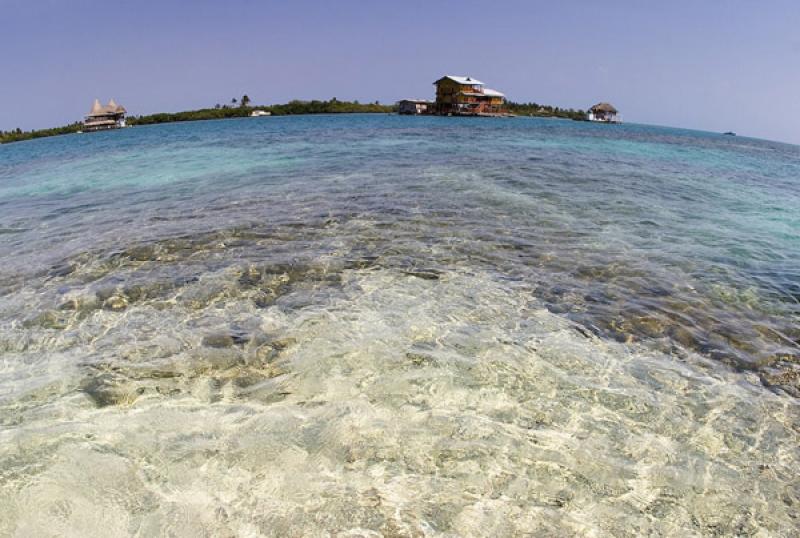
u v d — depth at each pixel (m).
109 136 50.56
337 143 25.02
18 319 4.80
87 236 7.78
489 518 2.52
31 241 7.64
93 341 4.35
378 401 3.47
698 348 4.46
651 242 7.61
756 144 62.69
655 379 3.92
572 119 105.19
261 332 4.48
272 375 3.79
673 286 5.86
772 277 6.28
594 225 8.45
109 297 5.31
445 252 6.73
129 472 2.74
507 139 29.30
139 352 4.14
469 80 77.00
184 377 3.76
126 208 9.95
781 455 3.13
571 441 3.14
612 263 6.54
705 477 2.90
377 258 6.45
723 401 3.68
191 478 2.71
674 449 3.13
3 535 2.33
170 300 5.22
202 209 9.48
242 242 7.19
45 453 2.88
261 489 2.65
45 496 2.55
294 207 9.39
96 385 3.65
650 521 2.58
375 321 4.69
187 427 3.15
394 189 11.17
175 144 28.61
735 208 10.84
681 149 31.03
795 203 12.14
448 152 20.19
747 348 4.50
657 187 13.01
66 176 16.12
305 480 2.72
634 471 2.91
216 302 5.16
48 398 3.48
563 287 5.68
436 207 9.34
